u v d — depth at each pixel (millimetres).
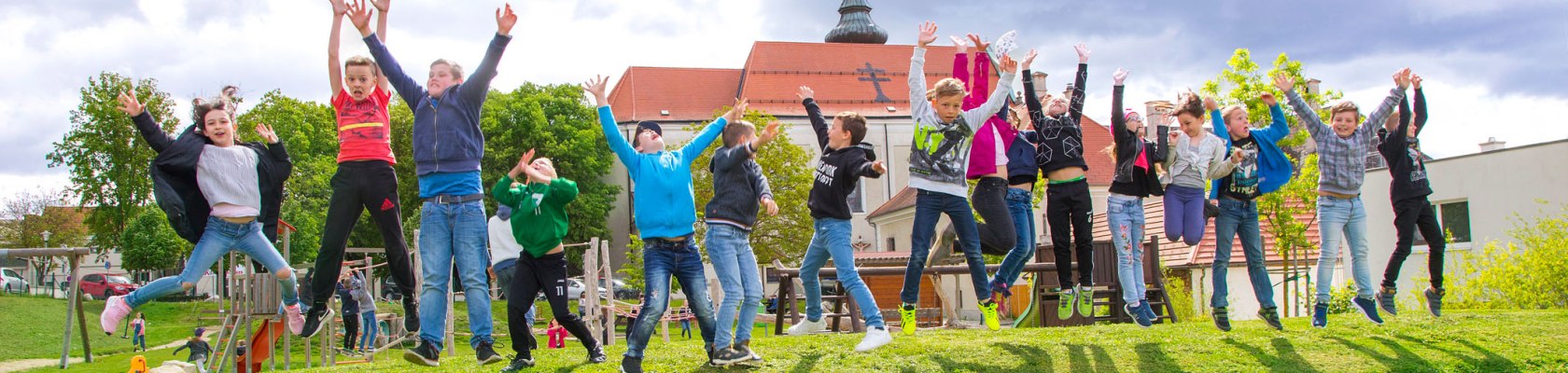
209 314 34781
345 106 7078
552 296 6727
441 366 7316
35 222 58250
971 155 7430
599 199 51188
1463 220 20875
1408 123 8477
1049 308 13211
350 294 17188
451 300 18141
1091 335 8148
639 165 6324
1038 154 7848
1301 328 8469
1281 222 21547
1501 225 19953
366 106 7059
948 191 7090
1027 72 7793
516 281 6688
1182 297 22328
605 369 6637
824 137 7438
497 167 49719
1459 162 20922
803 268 8031
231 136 7371
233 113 7477
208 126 7227
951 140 7059
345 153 6988
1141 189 7930
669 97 57812
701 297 6484
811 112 7633
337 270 7008
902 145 55406
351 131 7000
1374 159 24906
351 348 17844
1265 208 21656
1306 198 21375
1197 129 7855
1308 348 7441
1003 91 7066
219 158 7227
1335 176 8172
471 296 6684
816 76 57875
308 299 13047
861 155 6855
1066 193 7680
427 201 6773
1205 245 25953
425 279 6691
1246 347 7469
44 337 27703
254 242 7398
